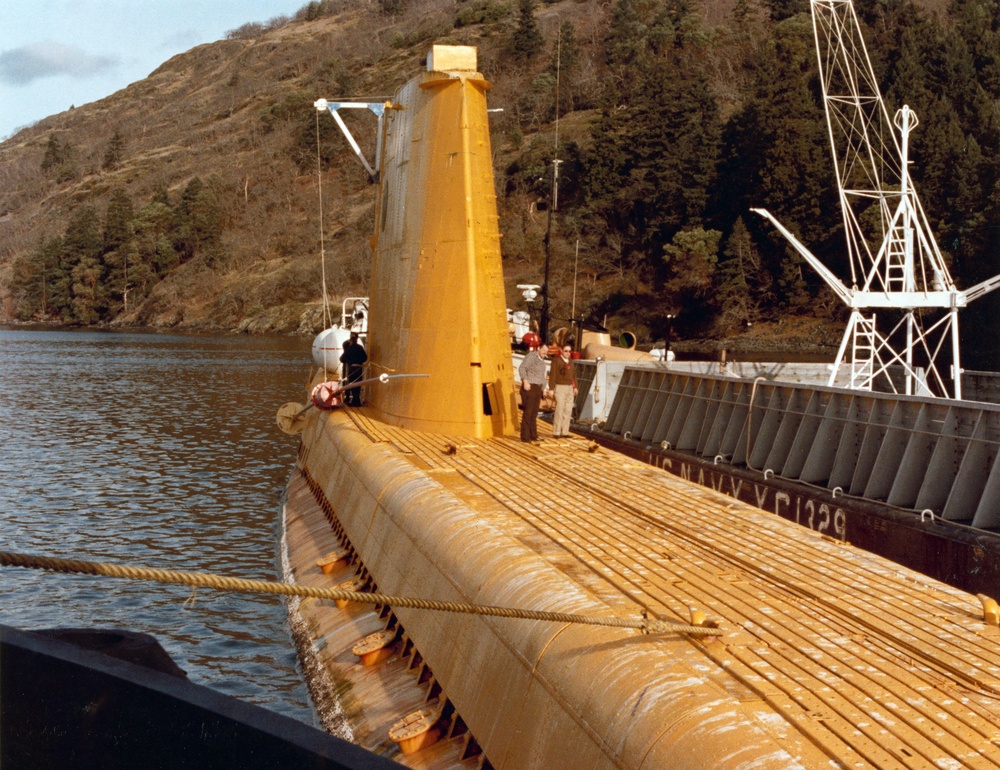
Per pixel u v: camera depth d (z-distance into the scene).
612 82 121.88
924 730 5.29
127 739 4.26
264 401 52.19
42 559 3.95
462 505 11.15
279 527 21.95
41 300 167.75
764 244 82.31
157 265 158.62
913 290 26.14
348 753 3.86
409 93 18.17
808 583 8.26
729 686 5.91
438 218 17.14
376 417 19.78
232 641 14.79
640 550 9.42
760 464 16.52
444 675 8.74
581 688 6.38
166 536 21.89
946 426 12.56
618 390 22.53
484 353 17.14
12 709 4.50
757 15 155.88
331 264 136.50
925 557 12.00
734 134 88.81
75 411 47.59
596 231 100.12
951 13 104.56
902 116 26.41
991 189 65.75
